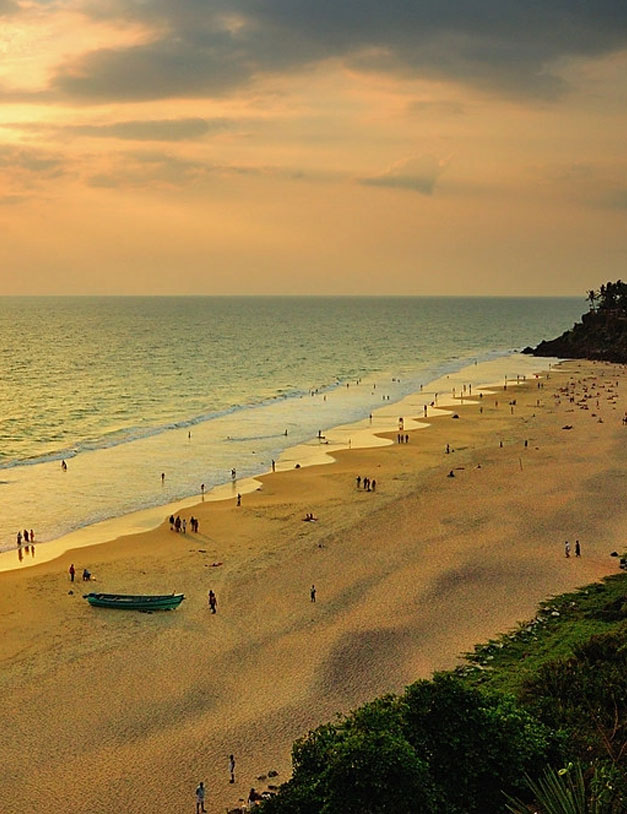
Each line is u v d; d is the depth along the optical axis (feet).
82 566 201.16
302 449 341.62
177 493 271.90
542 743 95.35
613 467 297.94
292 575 194.18
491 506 250.37
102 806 108.58
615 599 170.50
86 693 138.51
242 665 148.87
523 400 478.59
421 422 406.62
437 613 170.19
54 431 377.09
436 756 93.04
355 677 143.54
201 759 119.34
